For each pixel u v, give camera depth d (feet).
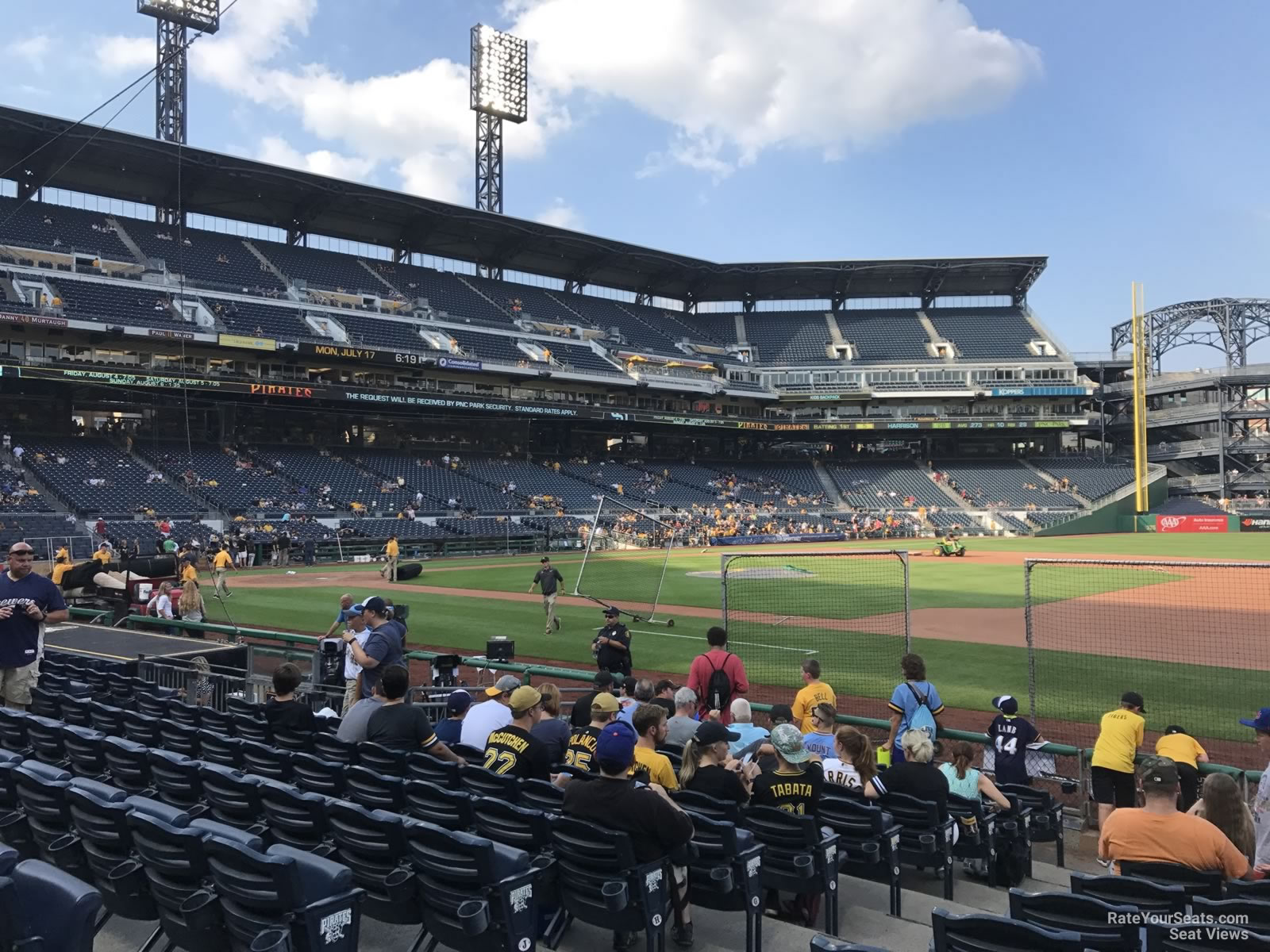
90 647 41.60
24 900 11.50
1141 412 237.86
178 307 154.40
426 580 112.98
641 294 266.77
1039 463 257.55
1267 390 250.16
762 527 205.36
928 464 256.93
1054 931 11.48
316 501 162.09
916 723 30.07
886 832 19.63
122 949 15.74
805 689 32.35
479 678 42.86
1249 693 46.78
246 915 12.70
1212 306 262.47
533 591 98.58
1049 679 50.34
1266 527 219.41
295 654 42.24
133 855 14.75
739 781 20.86
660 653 59.06
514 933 13.98
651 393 222.69
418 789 18.28
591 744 22.81
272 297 174.40
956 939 12.38
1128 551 153.28
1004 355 253.24
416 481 183.42
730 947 17.19
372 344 175.01
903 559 45.14
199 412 169.48
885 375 247.50
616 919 15.43
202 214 187.52
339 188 180.75
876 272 258.98
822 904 20.22
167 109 169.27
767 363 255.09
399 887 14.90
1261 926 12.87
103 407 158.30
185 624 49.47
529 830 16.75
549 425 227.61
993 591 93.81
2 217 155.22
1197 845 16.63
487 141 216.95
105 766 21.57
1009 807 23.85
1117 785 27.14
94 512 131.34
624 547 183.32
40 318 132.46
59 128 145.79
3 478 131.95
